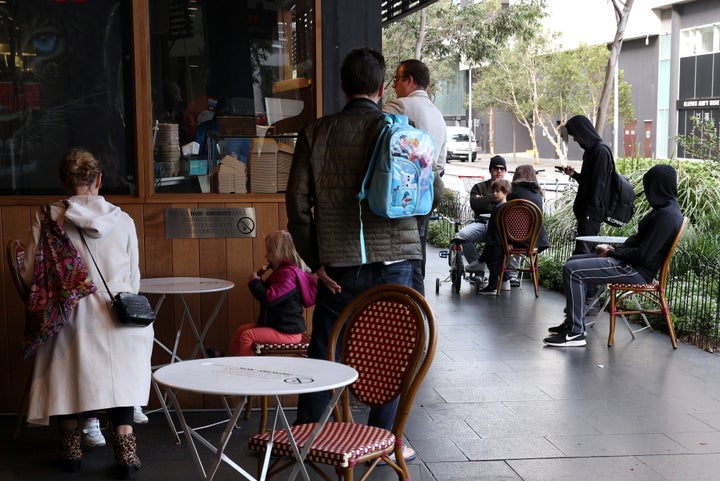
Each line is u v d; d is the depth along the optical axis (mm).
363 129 4359
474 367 7348
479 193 11453
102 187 5965
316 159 4379
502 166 11461
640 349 7977
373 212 4320
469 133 52156
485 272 12672
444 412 6043
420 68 5840
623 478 4816
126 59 5938
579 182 9234
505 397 6426
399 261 4461
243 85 6039
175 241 5945
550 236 12633
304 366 3555
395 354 3895
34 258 4566
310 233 4461
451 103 62281
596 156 9016
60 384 4562
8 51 5879
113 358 4594
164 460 5020
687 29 42875
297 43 6074
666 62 44906
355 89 4461
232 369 3490
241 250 6000
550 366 7379
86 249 4629
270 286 5516
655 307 8852
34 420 4570
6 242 5789
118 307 4562
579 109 38750
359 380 3973
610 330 8109
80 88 5926
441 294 11172
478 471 4906
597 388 6680
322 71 6051
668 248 7922
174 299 5961
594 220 9086
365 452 3486
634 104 47312
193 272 5969
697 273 9508
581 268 8062
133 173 5965
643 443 5398
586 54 38312
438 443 5387
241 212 5984
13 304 5805
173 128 5973
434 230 16250
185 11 5910
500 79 40656
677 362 7484
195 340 6012
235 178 6039
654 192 7859
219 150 6031
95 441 5293
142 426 5633
